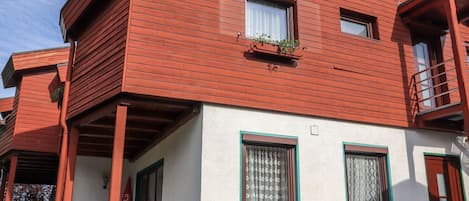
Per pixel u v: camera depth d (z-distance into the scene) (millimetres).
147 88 6656
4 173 14750
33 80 12539
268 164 7184
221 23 7391
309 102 7605
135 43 6812
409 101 8641
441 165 8688
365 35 8938
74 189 10305
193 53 7059
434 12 8891
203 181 6543
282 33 8023
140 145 9883
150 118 7723
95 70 7594
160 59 6859
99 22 7879
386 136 8211
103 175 10680
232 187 6711
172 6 7176
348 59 8219
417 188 8211
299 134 7418
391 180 8000
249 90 7211
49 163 13367
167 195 8055
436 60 9555
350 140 7828
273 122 7262
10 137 12250
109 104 7082
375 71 8438
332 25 8297
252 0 7926
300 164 7281
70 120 8227
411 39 9219
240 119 7051
